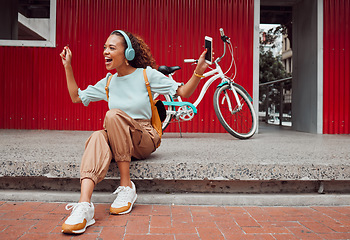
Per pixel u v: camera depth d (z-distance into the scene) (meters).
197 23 5.04
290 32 7.58
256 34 5.04
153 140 1.98
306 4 5.62
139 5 5.03
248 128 4.96
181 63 5.04
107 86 1.95
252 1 5.05
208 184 2.14
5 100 4.98
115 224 1.62
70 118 5.02
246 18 5.05
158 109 2.09
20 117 5.00
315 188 2.16
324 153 2.50
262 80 20.22
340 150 2.71
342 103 5.14
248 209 1.93
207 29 5.04
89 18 5.02
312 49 5.34
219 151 2.60
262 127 6.98
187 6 5.04
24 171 2.01
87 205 1.55
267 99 9.16
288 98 7.41
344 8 5.17
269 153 2.49
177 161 2.06
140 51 1.90
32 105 5.00
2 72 4.97
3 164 2.01
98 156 1.66
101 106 5.04
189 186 2.14
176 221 1.69
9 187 2.14
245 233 1.54
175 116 3.89
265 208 1.96
